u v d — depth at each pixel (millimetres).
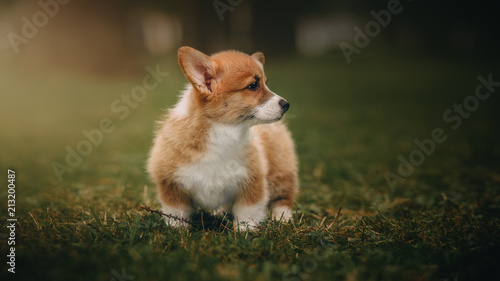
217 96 1746
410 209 1902
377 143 2693
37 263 1616
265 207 1820
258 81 1771
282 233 1737
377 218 1814
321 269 1629
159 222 1749
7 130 3020
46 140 2746
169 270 1607
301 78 6754
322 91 5340
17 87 4895
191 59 1735
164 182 1763
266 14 8766
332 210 1902
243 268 1628
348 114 3795
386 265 1635
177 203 1769
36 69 5684
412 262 1635
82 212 1840
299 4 9375
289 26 9062
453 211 1863
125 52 5934
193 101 1759
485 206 1902
